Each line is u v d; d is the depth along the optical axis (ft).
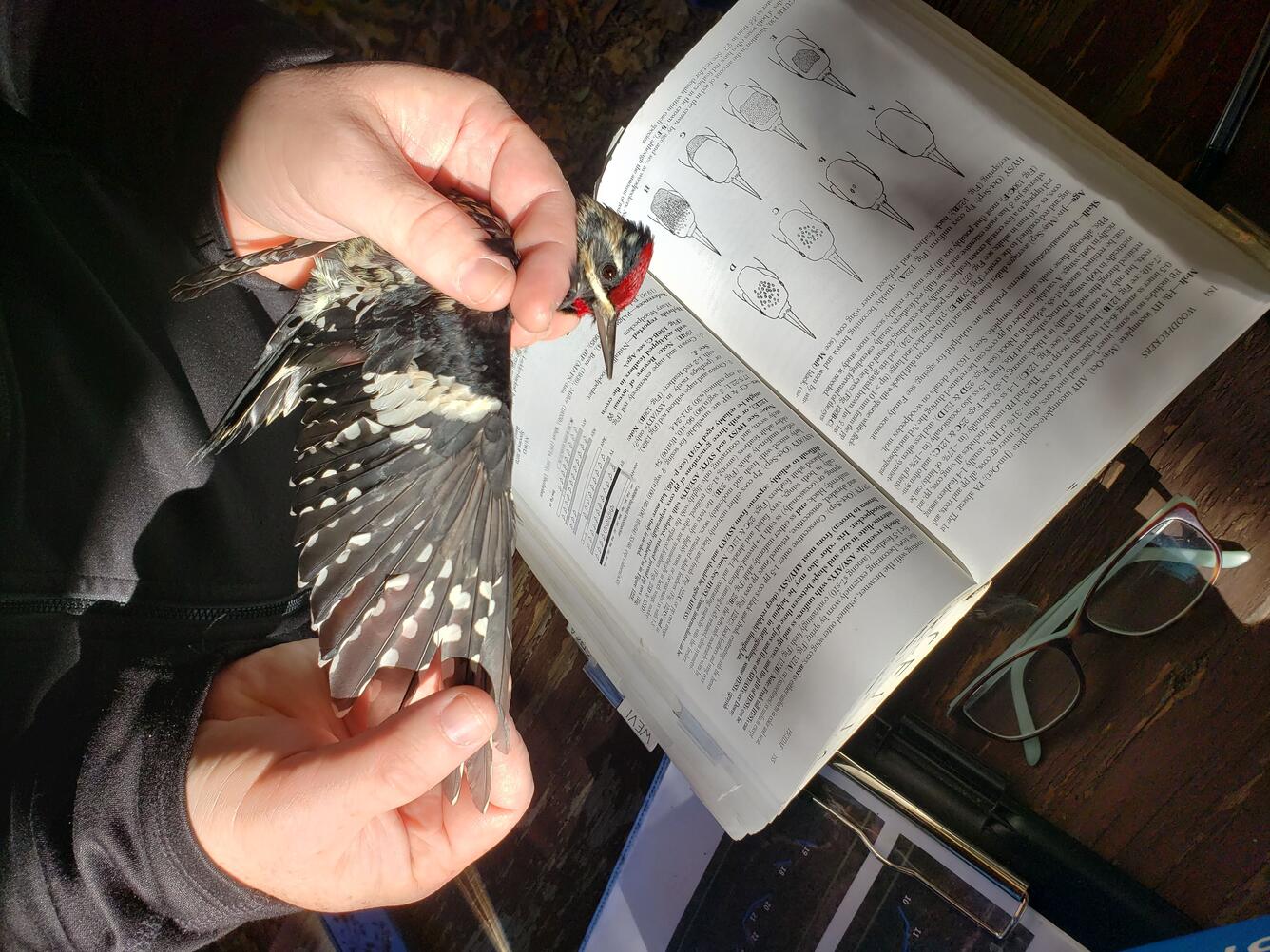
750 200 1.39
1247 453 1.26
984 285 1.28
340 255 1.37
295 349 1.37
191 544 1.32
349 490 1.22
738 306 1.39
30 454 1.19
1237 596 1.26
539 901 1.55
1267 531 1.25
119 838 1.02
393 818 1.21
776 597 1.29
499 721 1.14
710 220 1.41
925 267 1.31
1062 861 1.31
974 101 1.32
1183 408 1.29
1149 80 1.34
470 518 1.24
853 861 1.35
